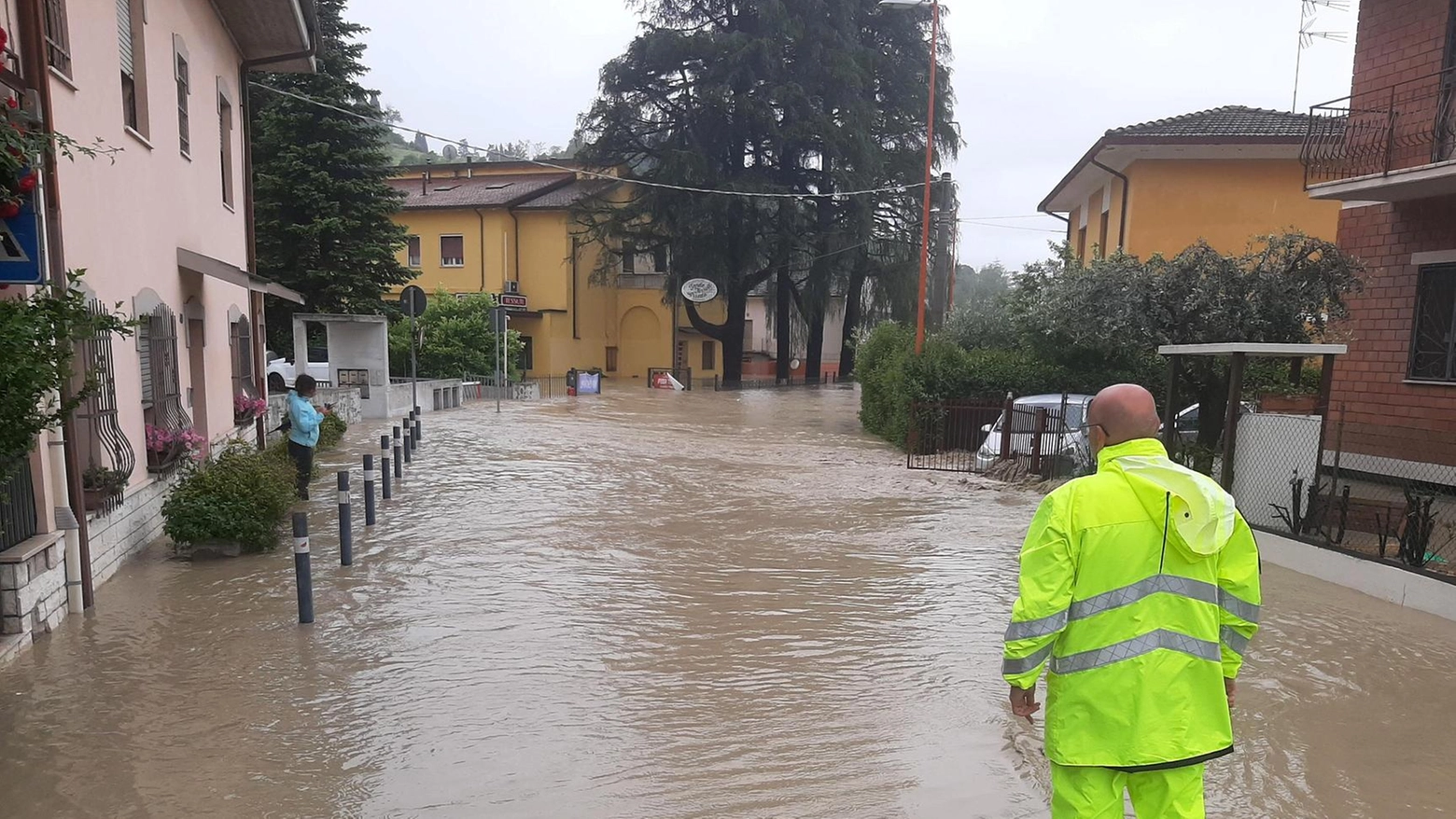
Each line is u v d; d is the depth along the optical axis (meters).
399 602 7.02
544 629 6.46
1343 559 7.89
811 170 42.91
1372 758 4.66
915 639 6.43
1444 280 11.80
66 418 4.71
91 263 7.32
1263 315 12.70
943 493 12.73
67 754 4.45
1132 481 2.90
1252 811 4.11
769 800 4.11
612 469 14.35
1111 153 19.58
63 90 6.86
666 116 41.19
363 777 4.27
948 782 4.31
